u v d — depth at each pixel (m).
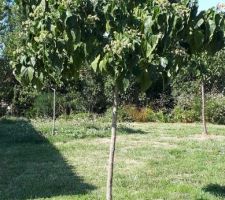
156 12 4.84
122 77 4.86
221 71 18.80
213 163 11.37
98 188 8.92
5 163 11.58
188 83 24.61
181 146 14.21
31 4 5.51
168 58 5.04
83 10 5.06
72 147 13.94
